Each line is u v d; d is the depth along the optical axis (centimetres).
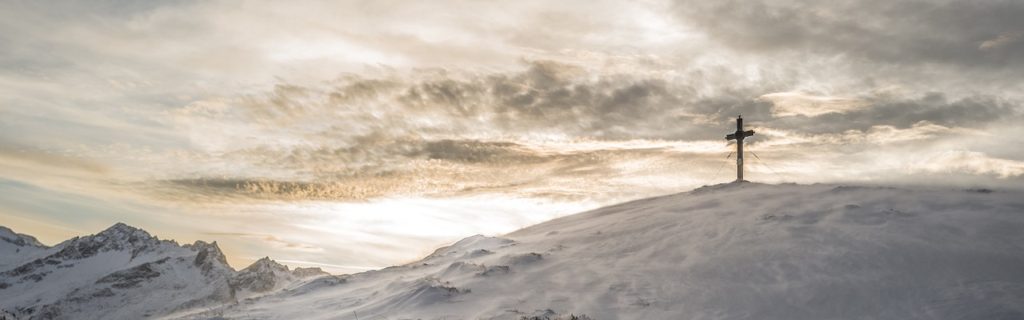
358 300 2569
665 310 1992
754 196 3422
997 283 1898
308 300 2755
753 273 2205
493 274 2570
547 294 2245
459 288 2397
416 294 2383
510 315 2023
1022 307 1730
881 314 1820
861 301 1906
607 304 2083
